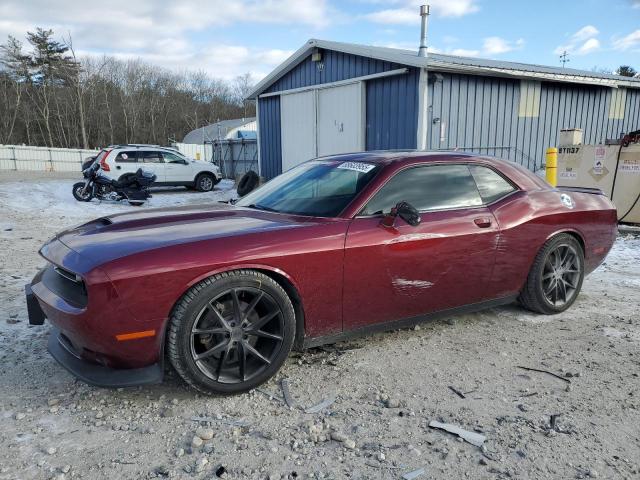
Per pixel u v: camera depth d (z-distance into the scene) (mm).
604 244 4590
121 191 13383
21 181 19094
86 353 2705
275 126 15281
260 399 2846
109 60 63438
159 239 2832
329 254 3062
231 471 2199
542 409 2730
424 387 2984
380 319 3402
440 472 2191
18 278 5402
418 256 3396
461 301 3754
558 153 9281
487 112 11336
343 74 12227
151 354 2664
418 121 10312
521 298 4230
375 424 2578
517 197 4004
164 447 2383
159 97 68250
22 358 3342
